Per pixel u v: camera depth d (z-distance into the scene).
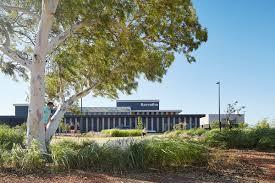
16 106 87.44
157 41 18.67
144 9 17.42
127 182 10.38
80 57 19.83
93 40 18.41
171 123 84.62
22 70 19.55
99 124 82.12
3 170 11.47
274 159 16.02
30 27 19.20
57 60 20.33
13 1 18.06
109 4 15.82
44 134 15.25
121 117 83.38
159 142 13.00
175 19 17.88
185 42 18.58
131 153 12.38
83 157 12.23
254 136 21.36
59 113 18.75
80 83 21.70
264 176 12.03
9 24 17.34
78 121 79.69
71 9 16.16
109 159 12.21
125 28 17.48
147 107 103.12
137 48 17.52
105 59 18.84
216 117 76.38
